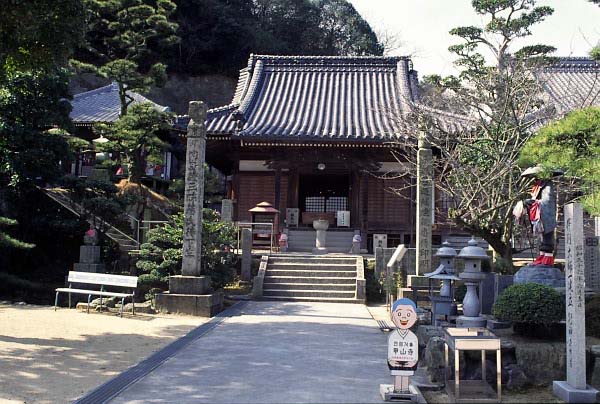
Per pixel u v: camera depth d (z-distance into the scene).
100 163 25.16
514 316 7.30
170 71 49.78
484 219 14.55
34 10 9.35
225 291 17.09
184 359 8.36
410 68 29.62
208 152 25.31
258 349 9.15
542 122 17.14
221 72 51.69
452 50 17.02
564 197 15.41
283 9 57.88
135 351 8.99
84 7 10.46
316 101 27.14
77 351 8.88
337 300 15.89
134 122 21.55
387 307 14.82
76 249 18.91
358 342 9.88
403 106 25.22
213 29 49.97
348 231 23.88
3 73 10.72
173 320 12.29
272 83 29.20
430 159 14.93
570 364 6.49
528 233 15.77
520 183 13.95
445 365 7.14
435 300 9.61
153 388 6.74
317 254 20.36
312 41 58.16
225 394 6.48
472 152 15.86
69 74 19.00
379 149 23.16
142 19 24.69
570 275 6.56
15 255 18.69
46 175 18.17
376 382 7.11
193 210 13.76
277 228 22.98
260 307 14.55
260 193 24.86
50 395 6.42
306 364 8.09
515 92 14.74
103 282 13.39
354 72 30.05
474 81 16.27
